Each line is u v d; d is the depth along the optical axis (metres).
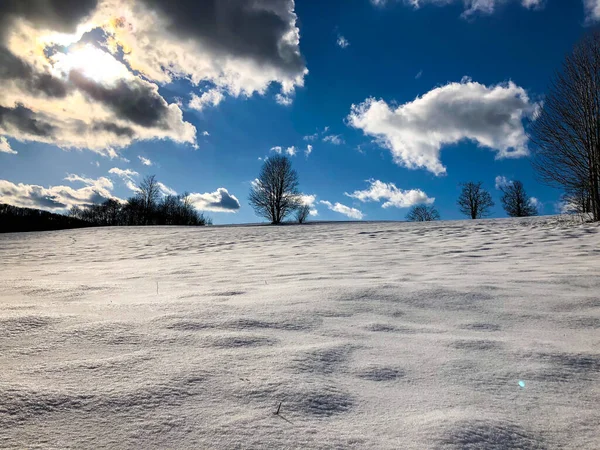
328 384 1.62
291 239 13.84
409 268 5.69
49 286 3.97
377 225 19.52
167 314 2.66
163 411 1.37
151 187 53.72
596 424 1.36
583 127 13.06
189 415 1.35
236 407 1.41
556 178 13.71
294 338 2.23
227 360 1.84
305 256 8.31
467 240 10.18
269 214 46.31
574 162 13.27
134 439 1.21
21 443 1.18
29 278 4.92
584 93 13.02
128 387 1.53
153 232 21.12
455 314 2.85
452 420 1.35
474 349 2.08
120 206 58.56
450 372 1.78
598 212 12.70
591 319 2.66
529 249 7.73
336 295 3.39
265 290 3.78
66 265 8.21
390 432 1.28
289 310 2.85
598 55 12.88
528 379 1.71
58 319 2.47
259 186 46.91
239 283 4.52
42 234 22.62
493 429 1.31
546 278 4.20
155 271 6.22
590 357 1.95
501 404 1.49
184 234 19.06
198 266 6.87
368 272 5.32
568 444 1.24
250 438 1.23
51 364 1.75
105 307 2.89
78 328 2.28
